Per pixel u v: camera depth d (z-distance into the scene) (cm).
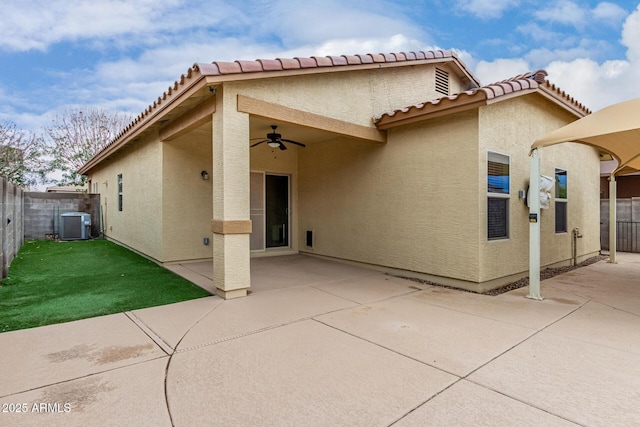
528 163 761
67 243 1244
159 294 588
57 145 2498
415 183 727
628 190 1611
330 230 941
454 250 660
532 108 776
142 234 969
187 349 376
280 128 802
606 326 454
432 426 247
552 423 251
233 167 559
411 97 875
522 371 329
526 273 752
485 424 249
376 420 254
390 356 360
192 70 519
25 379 310
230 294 568
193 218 878
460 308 531
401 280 721
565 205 923
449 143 666
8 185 750
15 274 726
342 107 705
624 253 1188
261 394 289
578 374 323
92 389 295
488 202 654
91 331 424
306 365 340
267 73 561
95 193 1617
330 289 643
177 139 854
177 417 259
